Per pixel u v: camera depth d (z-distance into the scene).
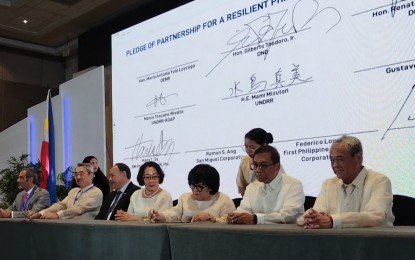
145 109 5.35
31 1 6.87
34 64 9.23
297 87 3.86
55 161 6.87
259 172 2.22
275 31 4.09
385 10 3.33
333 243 1.08
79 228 1.88
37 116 7.62
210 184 2.53
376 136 3.30
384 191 1.78
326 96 3.64
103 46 7.46
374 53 3.37
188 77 4.88
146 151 5.28
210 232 1.35
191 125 4.79
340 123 3.54
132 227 1.61
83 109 6.48
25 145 7.77
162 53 5.21
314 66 3.75
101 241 1.75
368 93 3.38
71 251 1.92
